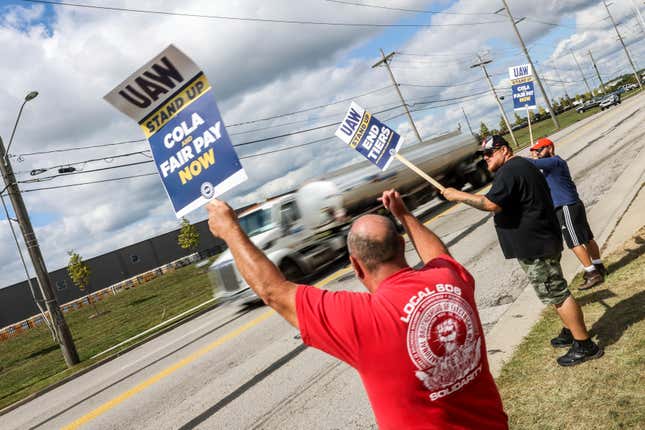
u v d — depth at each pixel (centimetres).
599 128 2548
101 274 5656
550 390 326
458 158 1759
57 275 5319
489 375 150
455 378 137
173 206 192
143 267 5984
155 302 2336
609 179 1078
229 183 177
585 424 278
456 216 1312
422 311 135
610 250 574
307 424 422
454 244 966
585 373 329
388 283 142
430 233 178
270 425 444
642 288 427
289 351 644
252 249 148
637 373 305
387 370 131
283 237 1091
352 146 372
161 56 174
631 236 595
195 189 186
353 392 457
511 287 606
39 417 759
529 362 374
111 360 1091
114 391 749
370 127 366
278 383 541
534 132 4959
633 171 1056
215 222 155
